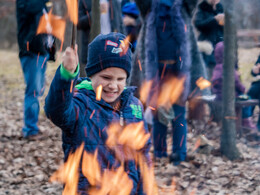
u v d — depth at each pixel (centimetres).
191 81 388
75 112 201
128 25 510
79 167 205
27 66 475
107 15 473
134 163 216
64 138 207
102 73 206
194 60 386
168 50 378
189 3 376
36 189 360
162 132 409
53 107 182
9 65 1438
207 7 448
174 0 373
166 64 381
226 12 416
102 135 207
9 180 378
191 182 360
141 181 222
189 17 382
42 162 425
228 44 420
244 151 451
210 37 460
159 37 379
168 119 383
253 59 943
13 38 2112
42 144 481
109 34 212
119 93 213
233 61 419
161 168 391
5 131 543
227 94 420
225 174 377
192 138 482
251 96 553
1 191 354
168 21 376
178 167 388
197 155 425
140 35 398
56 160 428
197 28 462
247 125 533
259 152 445
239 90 518
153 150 440
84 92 212
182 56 374
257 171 384
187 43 376
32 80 482
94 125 206
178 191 343
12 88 979
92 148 204
